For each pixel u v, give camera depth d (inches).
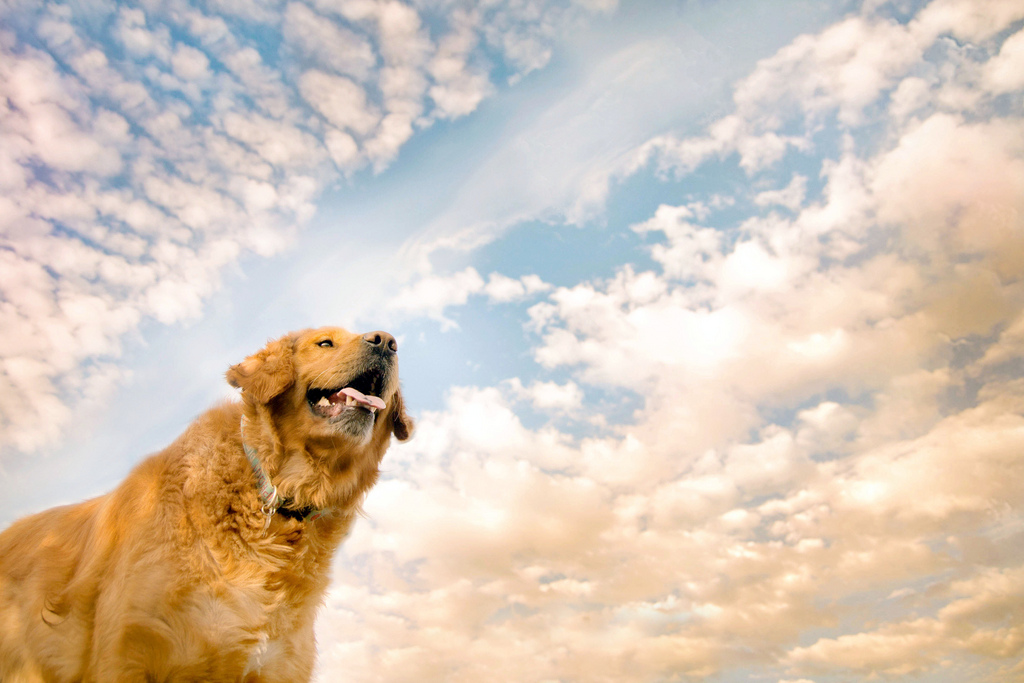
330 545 48.4
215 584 41.4
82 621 41.4
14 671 43.0
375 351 51.1
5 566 46.4
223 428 46.5
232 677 41.1
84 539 45.2
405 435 56.9
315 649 47.3
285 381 47.7
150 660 39.0
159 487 43.4
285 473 46.3
